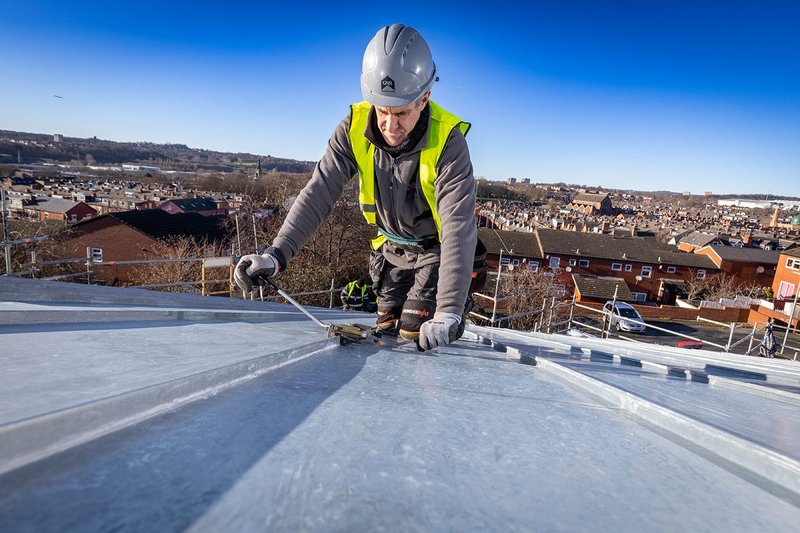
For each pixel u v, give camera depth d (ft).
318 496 1.88
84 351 3.63
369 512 1.80
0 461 1.76
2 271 51.39
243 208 78.89
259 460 2.13
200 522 1.62
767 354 46.57
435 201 6.35
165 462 2.01
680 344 73.15
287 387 3.31
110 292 7.61
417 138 5.96
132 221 86.74
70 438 2.04
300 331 6.33
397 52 5.32
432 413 3.05
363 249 73.15
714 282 133.28
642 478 2.32
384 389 3.57
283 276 52.47
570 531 1.80
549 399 3.74
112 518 1.58
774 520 2.00
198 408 2.67
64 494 1.69
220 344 4.56
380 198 6.87
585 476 2.29
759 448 2.48
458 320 5.53
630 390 4.19
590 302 100.78
